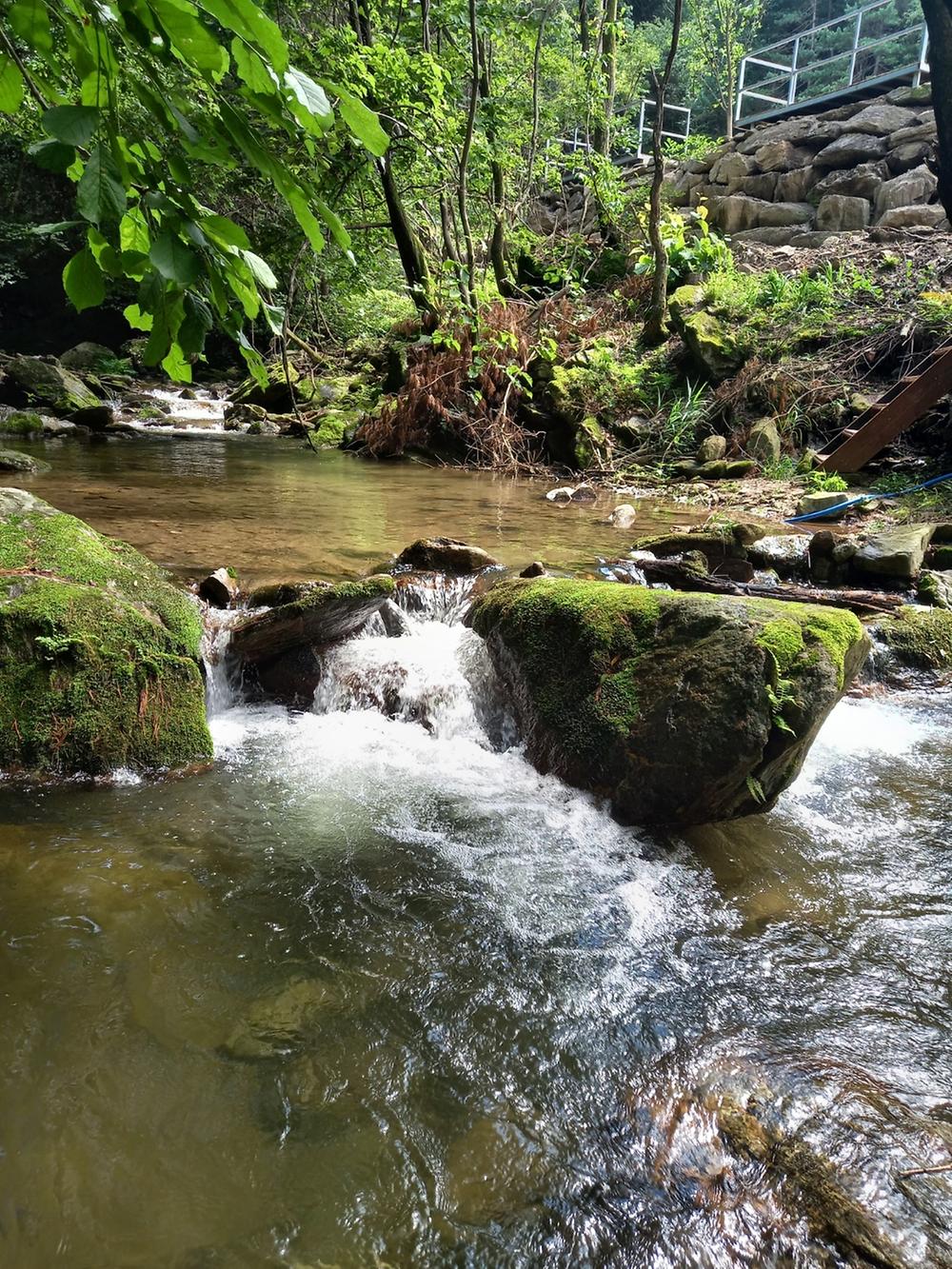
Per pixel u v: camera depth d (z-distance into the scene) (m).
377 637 4.17
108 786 2.99
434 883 2.52
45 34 1.05
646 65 19.84
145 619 3.29
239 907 2.34
